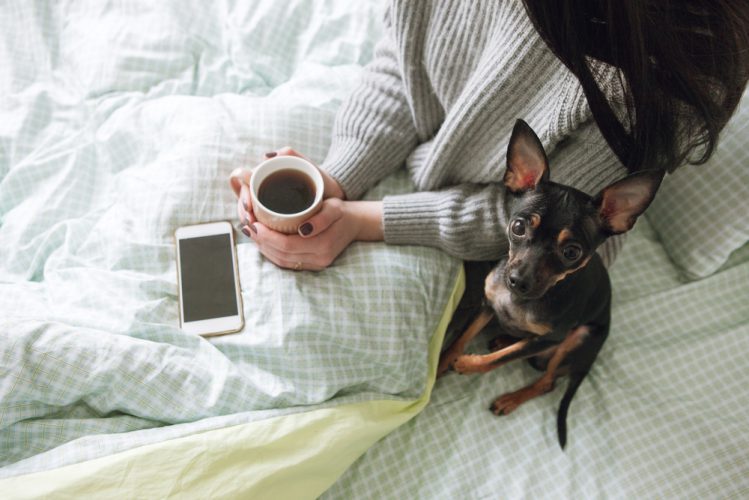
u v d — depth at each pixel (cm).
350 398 105
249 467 93
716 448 115
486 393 121
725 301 132
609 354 127
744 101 114
